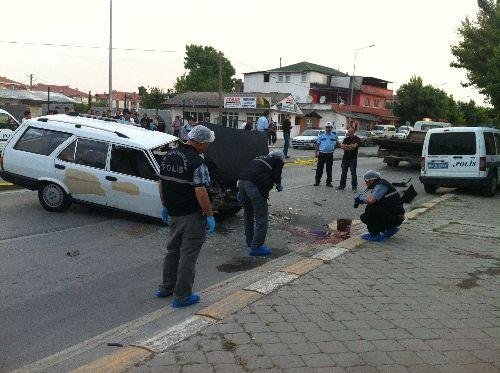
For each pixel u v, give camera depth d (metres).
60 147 8.93
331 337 4.17
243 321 4.44
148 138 8.91
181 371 3.54
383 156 20.77
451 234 8.42
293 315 4.61
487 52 18.77
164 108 51.12
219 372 3.54
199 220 4.92
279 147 32.56
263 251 7.21
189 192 4.83
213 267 6.62
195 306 5.06
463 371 3.67
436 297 5.25
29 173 9.05
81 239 7.55
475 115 57.56
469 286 5.65
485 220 9.84
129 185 8.45
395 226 7.77
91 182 8.70
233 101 47.59
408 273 6.08
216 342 4.01
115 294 5.48
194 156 4.85
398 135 38.06
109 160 8.66
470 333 4.34
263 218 7.09
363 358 3.82
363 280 5.74
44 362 3.94
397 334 4.28
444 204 11.92
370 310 4.81
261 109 46.47
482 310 4.91
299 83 61.75
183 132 20.25
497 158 14.09
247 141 9.38
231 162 9.02
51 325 4.64
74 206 9.60
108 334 4.46
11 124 15.60
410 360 3.82
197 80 73.12
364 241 7.69
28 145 9.16
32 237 7.47
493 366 3.75
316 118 56.41
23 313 4.89
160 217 8.36
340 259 6.61
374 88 65.25
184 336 4.10
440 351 3.98
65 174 8.81
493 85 16.95
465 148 13.44
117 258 6.76
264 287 5.35
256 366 3.64
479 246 7.62
